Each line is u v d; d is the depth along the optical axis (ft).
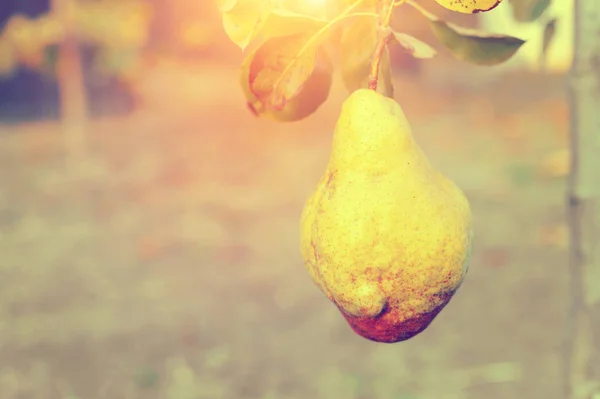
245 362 17.95
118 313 20.49
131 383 17.01
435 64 70.23
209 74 64.18
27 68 48.80
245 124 48.67
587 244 6.17
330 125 48.62
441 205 3.97
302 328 19.57
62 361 18.10
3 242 26.58
